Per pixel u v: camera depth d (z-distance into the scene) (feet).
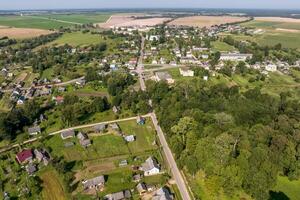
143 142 524.52
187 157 427.33
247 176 385.09
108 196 383.86
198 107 597.52
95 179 411.75
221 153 407.64
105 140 530.27
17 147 510.58
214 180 390.63
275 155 422.82
